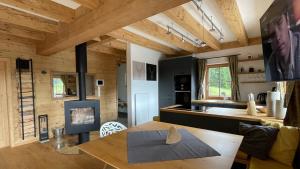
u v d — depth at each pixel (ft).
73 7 8.09
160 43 15.97
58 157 10.21
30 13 8.70
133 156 4.34
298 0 4.25
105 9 6.64
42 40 11.91
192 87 16.25
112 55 19.98
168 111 10.43
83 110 12.14
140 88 15.76
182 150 4.67
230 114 8.59
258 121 7.45
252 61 14.57
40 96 13.80
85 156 10.28
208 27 11.41
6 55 12.07
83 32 7.89
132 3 5.72
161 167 3.80
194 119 9.37
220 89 16.63
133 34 12.92
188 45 15.53
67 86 15.92
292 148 5.75
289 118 6.23
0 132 12.05
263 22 6.75
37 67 13.62
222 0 6.76
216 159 4.15
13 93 12.41
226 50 15.83
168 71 17.44
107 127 7.80
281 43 5.28
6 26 10.11
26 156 10.44
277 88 10.61
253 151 6.28
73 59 16.07
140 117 15.60
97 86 18.35
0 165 9.32
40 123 13.61
